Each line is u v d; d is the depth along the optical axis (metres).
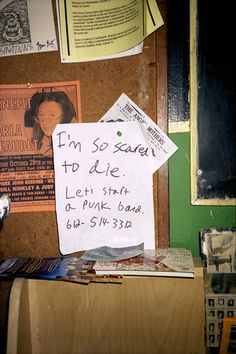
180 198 0.58
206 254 0.57
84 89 0.58
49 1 0.56
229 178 0.57
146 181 0.58
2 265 0.56
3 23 0.57
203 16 0.55
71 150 0.58
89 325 0.56
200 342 0.54
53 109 0.58
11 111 0.59
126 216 0.59
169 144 0.57
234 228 0.57
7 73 0.58
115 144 0.58
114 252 0.58
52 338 0.56
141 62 0.56
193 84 0.56
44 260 0.58
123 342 0.55
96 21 0.56
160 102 0.57
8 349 0.46
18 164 0.59
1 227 0.60
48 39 0.57
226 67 0.56
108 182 0.59
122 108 0.57
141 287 0.55
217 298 0.56
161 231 0.59
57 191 0.59
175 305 0.54
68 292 0.56
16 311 0.48
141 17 0.55
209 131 0.57
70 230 0.59
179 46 0.56
